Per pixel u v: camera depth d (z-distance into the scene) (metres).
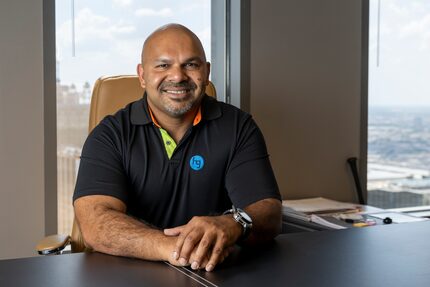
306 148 2.92
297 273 1.10
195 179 1.74
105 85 1.99
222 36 2.85
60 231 2.48
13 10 2.29
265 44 2.78
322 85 2.94
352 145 3.05
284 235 1.48
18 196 2.34
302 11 2.87
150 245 1.23
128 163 1.69
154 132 1.74
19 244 2.36
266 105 2.80
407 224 1.61
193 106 1.75
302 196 2.92
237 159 1.76
